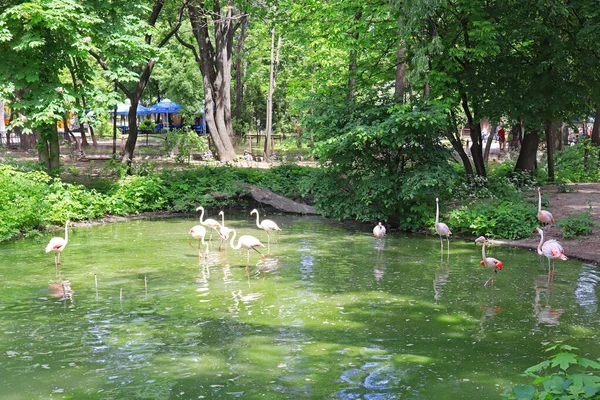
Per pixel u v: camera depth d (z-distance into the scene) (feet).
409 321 34.01
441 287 41.39
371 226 68.69
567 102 74.49
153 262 49.14
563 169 94.17
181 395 24.40
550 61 68.95
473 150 76.13
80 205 68.33
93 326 33.04
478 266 47.78
